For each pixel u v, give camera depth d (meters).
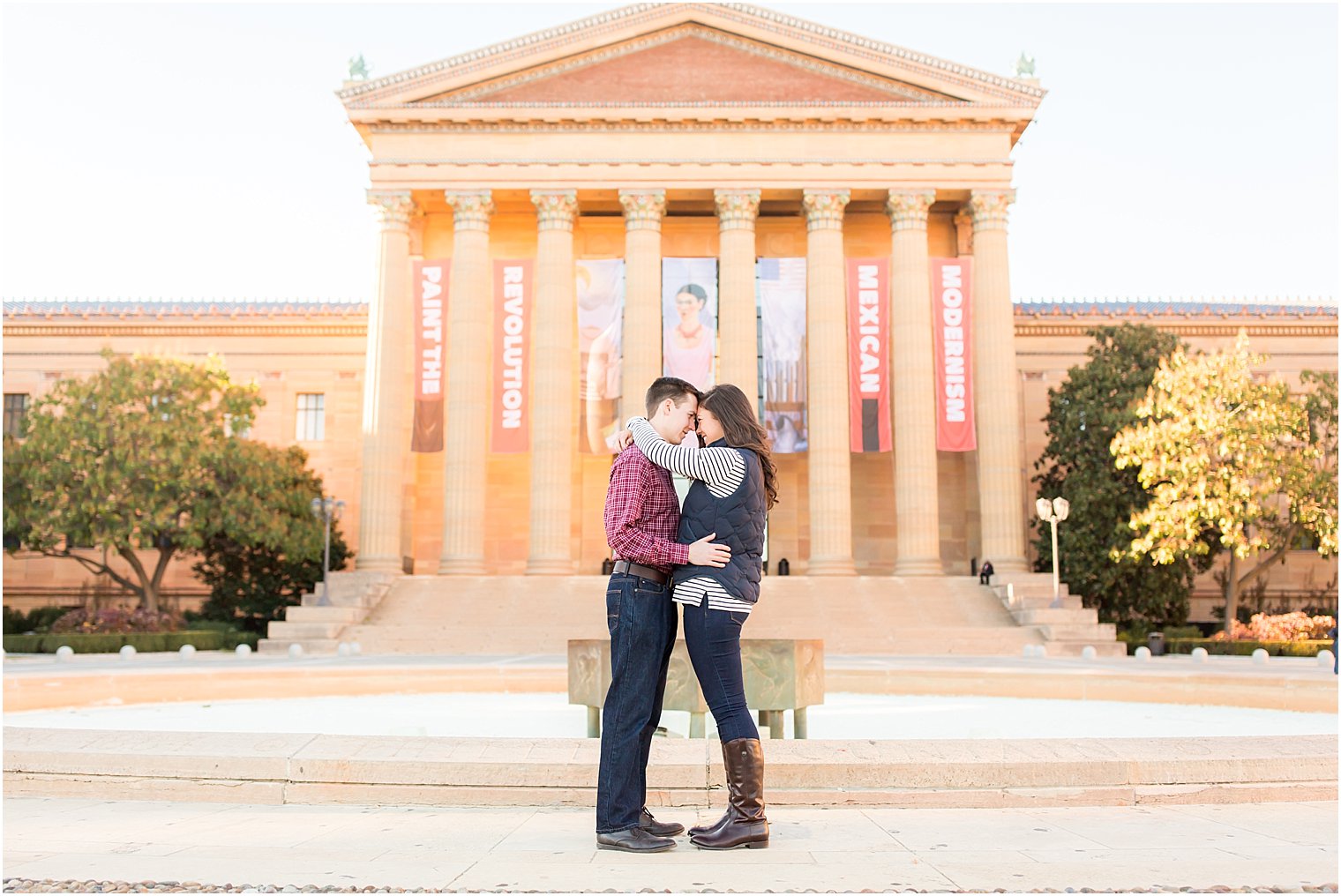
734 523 5.73
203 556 48.59
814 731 11.21
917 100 43.94
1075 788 6.38
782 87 44.44
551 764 6.42
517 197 44.78
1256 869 4.70
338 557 43.94
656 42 44.78
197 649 34.50
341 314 50.44
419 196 44.66
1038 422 49.12
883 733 11.00
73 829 5.63
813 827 5.77
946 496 46.28
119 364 39.25
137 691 14.46
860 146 43.59
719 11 44.22
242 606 43.09
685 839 5.54
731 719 5.48
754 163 43.47
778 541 45.78
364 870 4.71
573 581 39.25
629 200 43.31
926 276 43.09
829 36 43.84
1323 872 4.63
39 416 38.53
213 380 40.38
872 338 41.91
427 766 6.46
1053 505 36.31
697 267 42.62
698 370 41.78
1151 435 36.28
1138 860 4.90
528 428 42.62
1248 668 22.69
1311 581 47.00
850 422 41.84
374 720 12.17
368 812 6.20
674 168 43.53
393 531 42.00
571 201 43.53
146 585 40.06
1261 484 35.72
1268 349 49.75
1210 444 36.44
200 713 13.26
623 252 47.59
